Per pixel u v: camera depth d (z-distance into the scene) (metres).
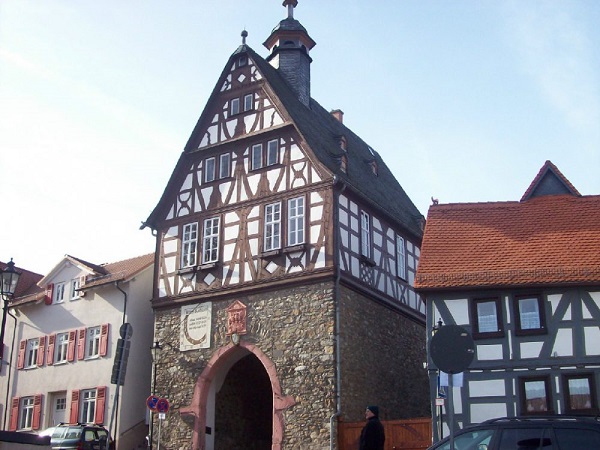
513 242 19.95
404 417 23.97
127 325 18.69
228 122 25.02
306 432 20.47
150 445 23.33
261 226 23.16
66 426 22.20
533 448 8.87
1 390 30.31
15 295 33.00
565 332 17.84
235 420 24.50
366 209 24.23
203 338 23.25
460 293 18.83
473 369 18.14
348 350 21.30
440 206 21.91
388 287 24.70
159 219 25.70
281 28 28.47
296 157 23.14
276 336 21.80
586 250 19.00
